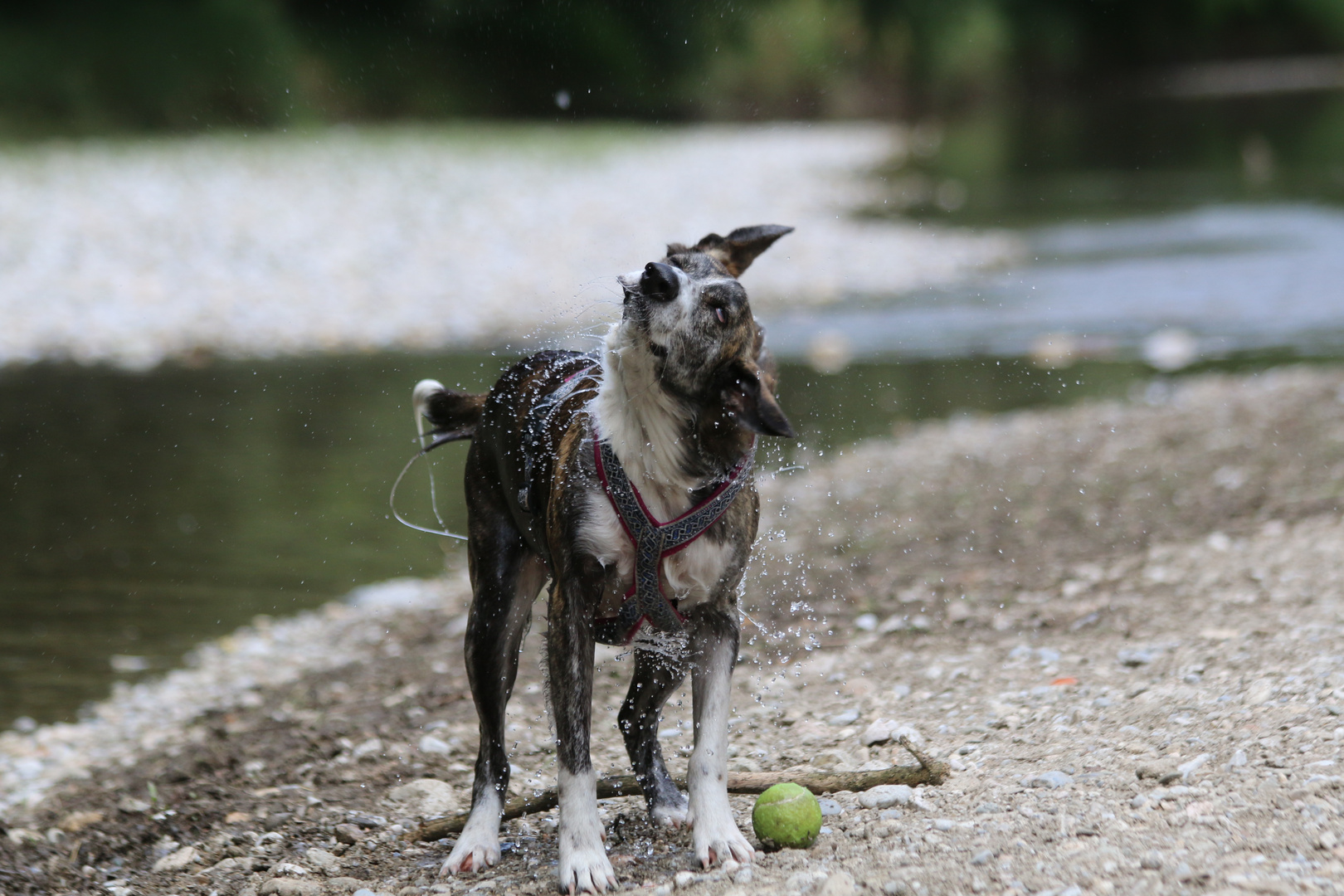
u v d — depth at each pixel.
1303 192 29.34
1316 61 83.62
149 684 8.10
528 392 5.33
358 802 6.00
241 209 22.41
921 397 14.38
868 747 6.01
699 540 4.76
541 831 5.46
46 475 11.73
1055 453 11.76
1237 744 5.07
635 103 46.88
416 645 8.36
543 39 41.88
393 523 10.68
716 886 4.45
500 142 35.00
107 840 5.74
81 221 20.86
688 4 47.66
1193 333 16.86
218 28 36.19
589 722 4.79
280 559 10.02
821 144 45.25
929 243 24.03
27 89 32.56
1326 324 17.06
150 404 13.89
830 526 10.19
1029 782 5.12
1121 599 7.76
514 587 5.33
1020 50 67.75
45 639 8.69
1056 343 16.52
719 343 4.59
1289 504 9.34
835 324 17.97
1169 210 27.64
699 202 27.14
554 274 19.67
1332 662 5.79
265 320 17.16
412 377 14.77
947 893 4.08
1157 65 76.56
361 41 39.91
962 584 8.49
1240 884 3.83
